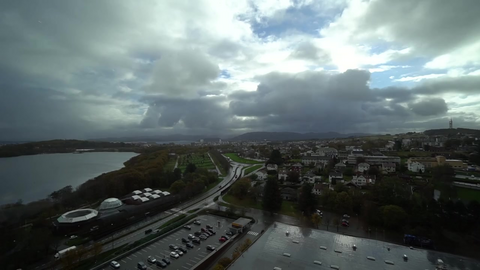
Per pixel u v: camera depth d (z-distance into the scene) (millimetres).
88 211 128250
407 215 110875
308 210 136125
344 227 116438
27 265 88875
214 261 88812
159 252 95000
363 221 122938
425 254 76000
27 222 129500
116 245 104188
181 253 93375
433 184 147500
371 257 74000
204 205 157750
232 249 97500
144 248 98125
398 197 123562
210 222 127250
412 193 139250
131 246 99375
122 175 190000
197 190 183375
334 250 78375
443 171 155750
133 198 154375
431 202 114562
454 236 103500
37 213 139875
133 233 116938
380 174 188875
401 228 109438
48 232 105562
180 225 121875
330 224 120438
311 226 118562
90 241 108562
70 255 84812
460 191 139625
